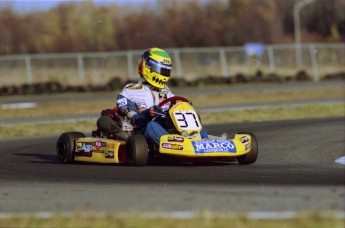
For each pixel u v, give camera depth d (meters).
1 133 51.59
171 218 19.22
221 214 19.56
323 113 61.56
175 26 120.94
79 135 33.75
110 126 32.25
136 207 21.23
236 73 119.38
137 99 33.00
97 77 108.25
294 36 151.62
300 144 40.34
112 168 29.84
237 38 133.50
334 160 33.78
